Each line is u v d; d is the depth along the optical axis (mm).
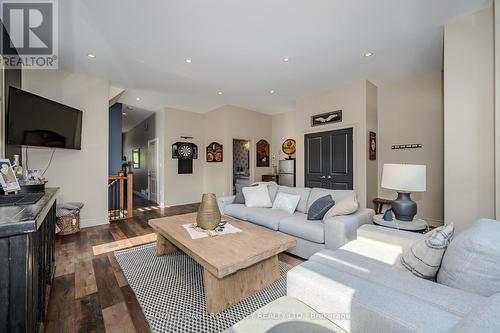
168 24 2506
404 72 3908
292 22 2498
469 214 2461
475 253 981
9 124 2441
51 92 3551
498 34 2113
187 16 2375
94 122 3936
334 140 4602
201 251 1704
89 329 1473
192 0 2143
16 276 891
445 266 1100
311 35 2754
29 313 946
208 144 6555
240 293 1779
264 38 2805
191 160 6449
